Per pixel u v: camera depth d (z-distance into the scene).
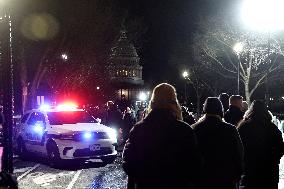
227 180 4.72
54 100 33.41
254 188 5.82
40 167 13.16
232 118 7.15
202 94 69.88
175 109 3.93
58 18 24.17
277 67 40.16
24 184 10.38
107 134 13.40
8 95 6.73
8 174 3.40
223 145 4.76
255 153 5.80
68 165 13.49
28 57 25.53
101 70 40.28
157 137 3.75
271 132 5.82
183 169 3.70
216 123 4.87
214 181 4.71
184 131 3.75
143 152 3.76
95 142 13.04
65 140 12.84
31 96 26.02
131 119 20.20
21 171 12.41
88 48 27.02
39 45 24.36
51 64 26.80
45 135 13.58
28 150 14.92
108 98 56.88
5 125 6.68
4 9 6.97
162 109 3.87
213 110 4.92
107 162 13.82
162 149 3.71
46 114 14.28
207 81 63.28
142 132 3.82
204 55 48.06
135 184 3.88
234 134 4.82
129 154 3.81
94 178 11.11
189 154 3.69
